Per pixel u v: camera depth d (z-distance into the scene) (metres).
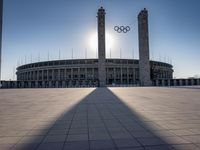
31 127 7.25
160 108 11.60
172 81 71.06
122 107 12.29
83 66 98.56
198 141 5.39
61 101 16.34
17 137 6.00
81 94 25.16
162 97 19.11
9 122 8.14
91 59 98.25
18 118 8.99
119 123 7.75
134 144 5.20
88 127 7.16
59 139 5.75
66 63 100.94
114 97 19.72
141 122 7.88
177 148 4.86
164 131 6.47
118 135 6.07
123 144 5.21
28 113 10.36
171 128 6.85
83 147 5.03
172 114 9.57
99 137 5.89
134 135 6.05
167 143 5.25
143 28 67.00
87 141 5.52
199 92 26.78
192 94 22.94
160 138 5.71
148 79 65.56
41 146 5.16
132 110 10.98
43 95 23.91
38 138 5.88
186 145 5.07
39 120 8.49
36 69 109.44
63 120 8.45
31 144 5.34
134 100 16.42
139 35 68.06
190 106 12.36
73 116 9.35
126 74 100.69
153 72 98.56
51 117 9.16
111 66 98.25
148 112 10.25
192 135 5.97
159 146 5.02
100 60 64.88
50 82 71.44
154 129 6.75
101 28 66.06
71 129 6.89
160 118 8.62
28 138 5.89
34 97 20.88
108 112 10.43
